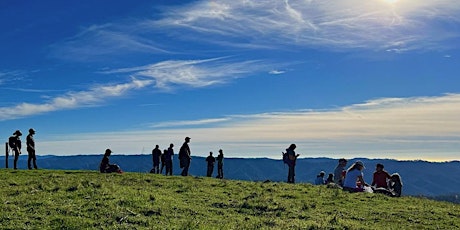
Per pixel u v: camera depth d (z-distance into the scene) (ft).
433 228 66.49
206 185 96.22
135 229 55.26
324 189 99.40
